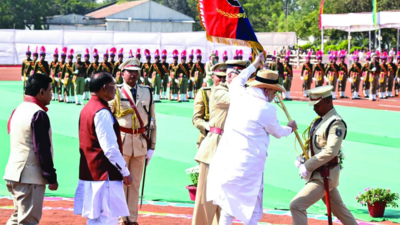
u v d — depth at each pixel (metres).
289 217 8.38
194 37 40.44
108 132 5.71
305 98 27.55
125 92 7.25
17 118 5.73
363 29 42.56
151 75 25.59
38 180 5.71
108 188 5.77
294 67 53.25
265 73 5.95
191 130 16.67
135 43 40.59
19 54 43.09
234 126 5.93
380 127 17.72
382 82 27.92
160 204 9.08
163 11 67.62
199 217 6.81
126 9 66.25
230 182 5.88
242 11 6.79
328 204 6.18
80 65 24.23
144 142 7.36
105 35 40.56
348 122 18.84
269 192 9.93
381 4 62.22
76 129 16.55
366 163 12.34
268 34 52.59
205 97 7.33
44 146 5.63
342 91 27.95
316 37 74.38
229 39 6.76
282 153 13.30
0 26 76.69
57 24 74.25
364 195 8.54
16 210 5.98
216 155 6.09
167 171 11.42
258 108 5.84
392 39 63.53
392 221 8.22
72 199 9.29
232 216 5.98
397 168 11.88
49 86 5.85
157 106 23.34
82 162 5.87
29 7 78.00
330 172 6.27
